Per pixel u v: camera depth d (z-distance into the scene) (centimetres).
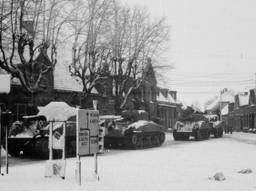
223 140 4009
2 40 2758
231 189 1122
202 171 1529
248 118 7175
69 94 3734
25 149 2164
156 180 1288
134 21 3806
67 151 2236
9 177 1356
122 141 2834
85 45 3256
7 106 2986
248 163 1828
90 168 1620
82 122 1262
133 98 4375
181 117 4131
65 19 2903
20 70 2641
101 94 4162
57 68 3819
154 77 4462
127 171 1517
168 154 2342
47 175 1343
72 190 1098
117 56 3681
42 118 2178
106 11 3297
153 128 3112
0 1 2473
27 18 2664
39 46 2756
